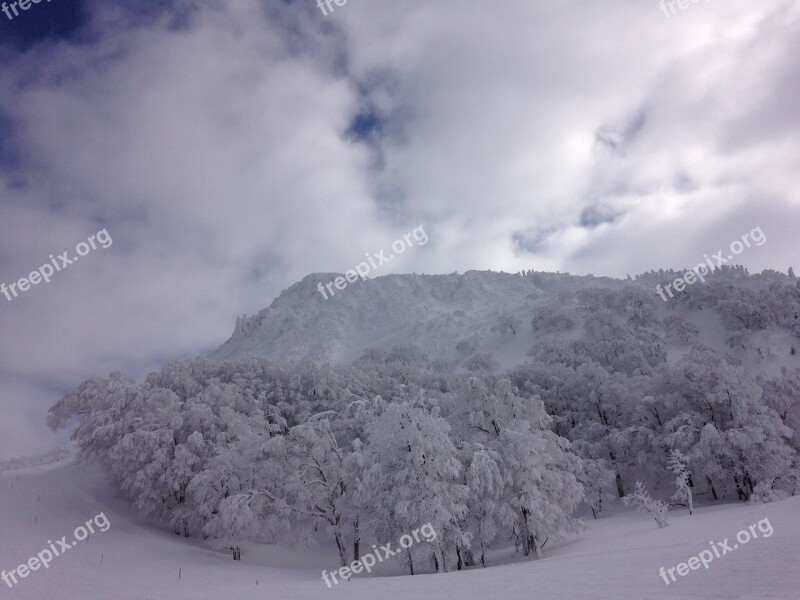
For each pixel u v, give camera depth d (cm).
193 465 4891
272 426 4494
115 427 5022
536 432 4091
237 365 7650
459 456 3806
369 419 4531
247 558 4297
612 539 3338
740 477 5184
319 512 4019
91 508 4781
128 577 2948
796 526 2062
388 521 3469
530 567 2109
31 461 8012
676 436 5441
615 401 6925
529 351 13238
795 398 6175
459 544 3362
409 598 1507
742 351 10656
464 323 19688
